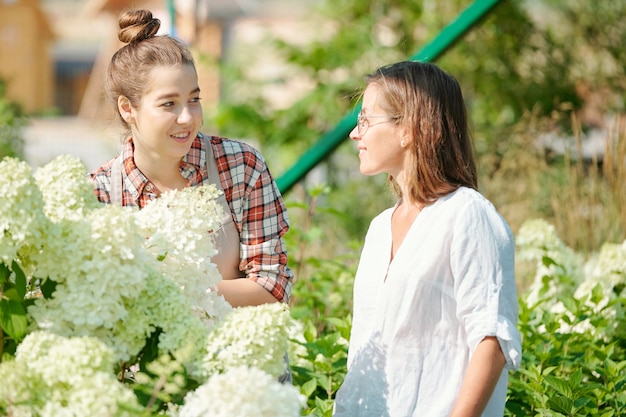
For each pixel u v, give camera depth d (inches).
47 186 114.0
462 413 110.4
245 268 140.5
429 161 120.2
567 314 189.8
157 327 107.1
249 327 102.9
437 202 119.5
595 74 434.0
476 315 112.3
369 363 120.0
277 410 92.4
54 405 91.4
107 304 101.8
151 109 131.0
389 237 124.2
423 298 116.6
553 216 303.6
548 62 430.0
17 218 98.7
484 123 403.2
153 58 131.9
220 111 406.9
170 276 114.2
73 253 101.8
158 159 135.7
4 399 92.6
